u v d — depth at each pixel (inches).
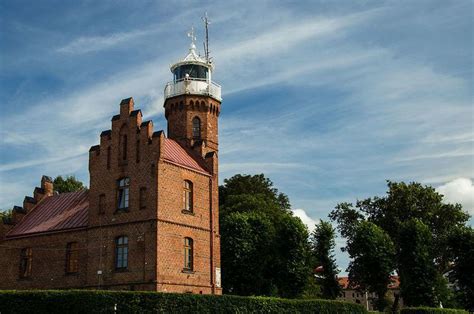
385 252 2321.6
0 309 1298.0
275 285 2635.3
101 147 1861.5
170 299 1339.8
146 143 1752.0
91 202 1836.9
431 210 2891.2
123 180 1788.9
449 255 2733.8
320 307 1758.1
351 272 2659.9
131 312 1290.6
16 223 2071.9
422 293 2165.4
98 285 1733.5
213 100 2201.0
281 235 2394.2
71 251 1856.5
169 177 1750.7
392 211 2940.5
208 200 1924.2
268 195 3395.7
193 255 1793.8
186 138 2118.6
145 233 1676.9
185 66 2220.7
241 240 2618.1
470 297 2180.1
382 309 2305.6
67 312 1283.2
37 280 1893.5
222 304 1451.8
